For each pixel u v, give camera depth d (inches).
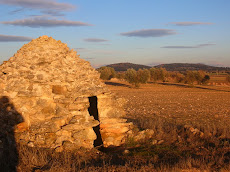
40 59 378.3
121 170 268.8
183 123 653.9
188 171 275.3
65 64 395.5
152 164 294.7
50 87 358.3
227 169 284.8
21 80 349.1
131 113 860.0
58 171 252.5
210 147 383.6
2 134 315.3
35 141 332.2
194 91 2354.8
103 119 396.8
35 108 345.1
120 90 2301.9
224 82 3809.1
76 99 367.9
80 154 327.6
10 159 272.8
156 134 444.1
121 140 403.2
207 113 908.6
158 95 1806.1
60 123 349.1
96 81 415.8
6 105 333.7
